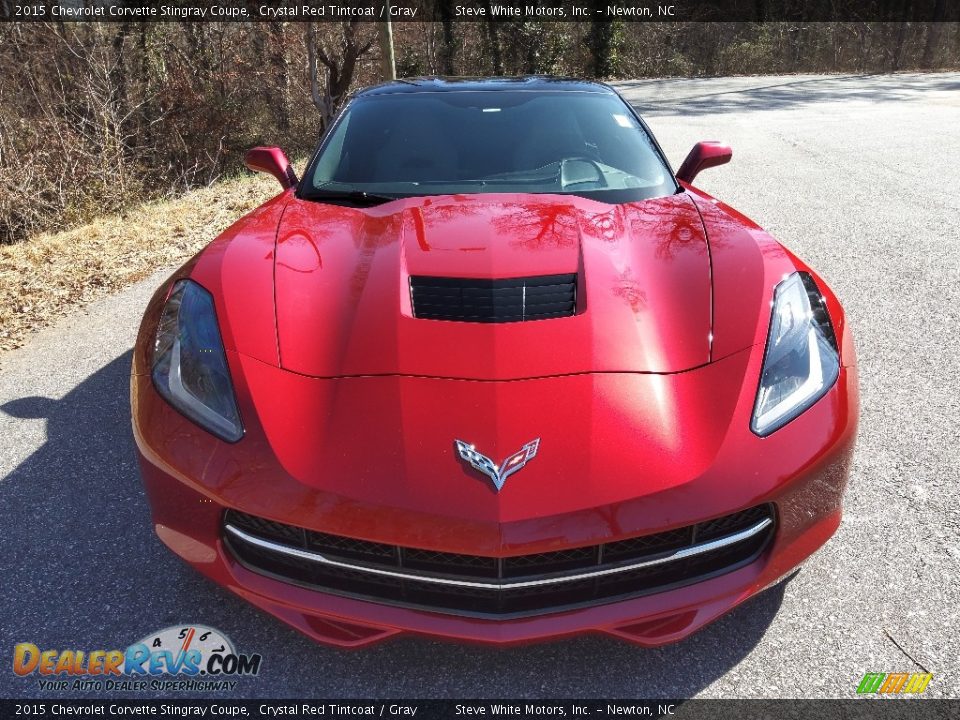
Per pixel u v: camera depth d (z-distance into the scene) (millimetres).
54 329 4004
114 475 2615
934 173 7691
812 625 1943
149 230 6023
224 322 1900
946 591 2045
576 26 26375
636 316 1904
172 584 2098
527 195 2541
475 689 1790
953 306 4066
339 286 2051
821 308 2055
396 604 1677
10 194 7312
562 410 1633
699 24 27766
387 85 3438
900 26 27812
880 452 2707
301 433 1645
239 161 13734
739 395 1720
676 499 1559
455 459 1557
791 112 13945
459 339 1813
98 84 10586
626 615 1659
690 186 2939
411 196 2619
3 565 2162
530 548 1513
